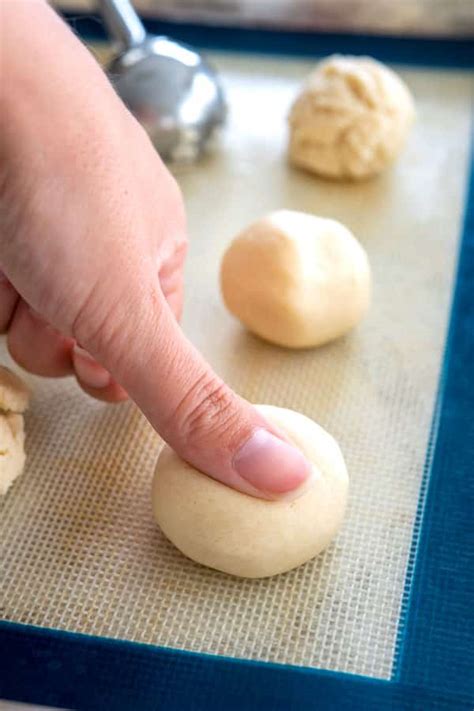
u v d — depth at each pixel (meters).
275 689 0.29
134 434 0.34
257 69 0.46
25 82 0.27
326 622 0.30
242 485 0.30
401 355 0.36
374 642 0.30
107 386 0.34
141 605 0.31
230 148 0.43
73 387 0.35
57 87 0.27
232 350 0.36
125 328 0.28
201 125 0.41
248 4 0.47
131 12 0.42
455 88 0.45
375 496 0.33
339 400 0.35
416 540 0.32
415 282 0.38
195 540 0.31
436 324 0.37
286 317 0.35
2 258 0.28
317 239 0.36
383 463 0.33
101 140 0.28
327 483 0.31
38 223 0.27
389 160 0.41
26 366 0.34
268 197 0.41
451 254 0.39
